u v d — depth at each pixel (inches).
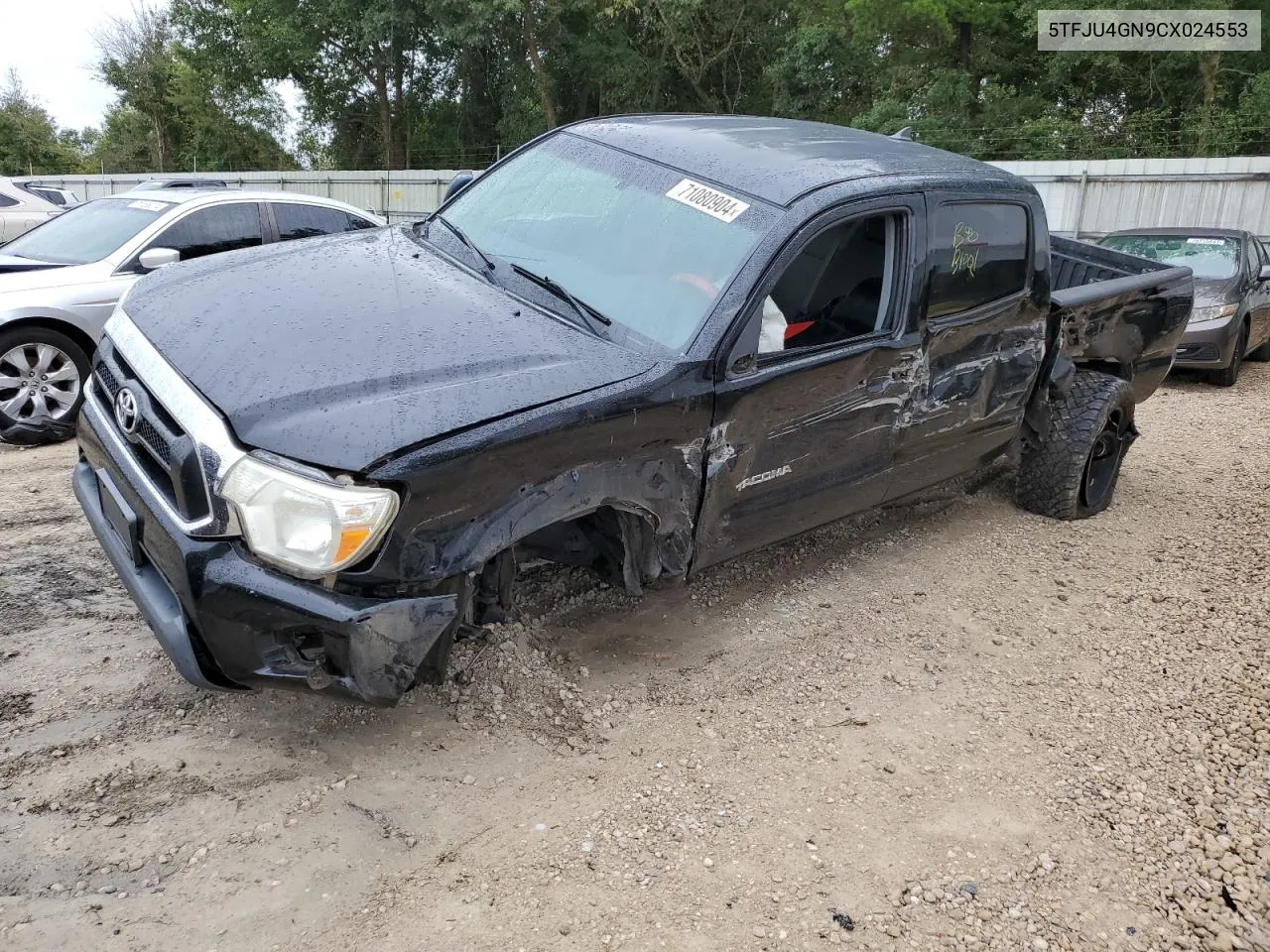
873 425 152.8
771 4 1264.8
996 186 169.3
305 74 1600.6
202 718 122.9
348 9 1390.3
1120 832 115.1
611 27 1295.5
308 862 100.6
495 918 95.1
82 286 246.8
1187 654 158.2
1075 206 732.7
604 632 151.9
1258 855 112.1
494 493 104.6
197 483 99.6
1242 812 119.3
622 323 129.0
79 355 249.0
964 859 108.7
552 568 165.0
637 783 117.2
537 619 151.4
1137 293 211.3
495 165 176.1
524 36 1282.0
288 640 100.7
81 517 189.3
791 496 144.9
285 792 110.7
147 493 106.9
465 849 104.4
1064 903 103.2
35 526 183.0
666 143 157.3
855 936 96.4
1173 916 103.0
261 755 116.6
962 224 161.0
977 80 1150.3
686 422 121.8
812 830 111.3
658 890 100.3
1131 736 134.7
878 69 1154.7
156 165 2075.5
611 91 1310.3
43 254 269.6
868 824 113.3
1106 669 152.7
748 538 142.8
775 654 150.6
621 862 104.0
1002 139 989.8
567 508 112.2
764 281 129.0
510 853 104.2
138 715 122.7
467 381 108.8
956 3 1065.5
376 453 96.0
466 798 112.3
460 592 106.7
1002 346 176.1
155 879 96.4
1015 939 97.9
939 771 124.4
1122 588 182.7
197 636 103.0
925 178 155.3
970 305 166.6
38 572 162.1
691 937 94.6
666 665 144.4
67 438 250.1
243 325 116.1
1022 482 215.5
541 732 125.7
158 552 104.6
